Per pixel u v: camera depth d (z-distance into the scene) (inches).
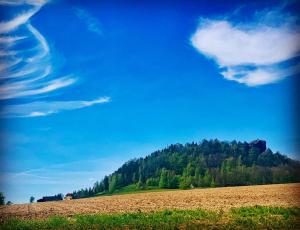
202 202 1918.1
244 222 1064.2
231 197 2215.8
